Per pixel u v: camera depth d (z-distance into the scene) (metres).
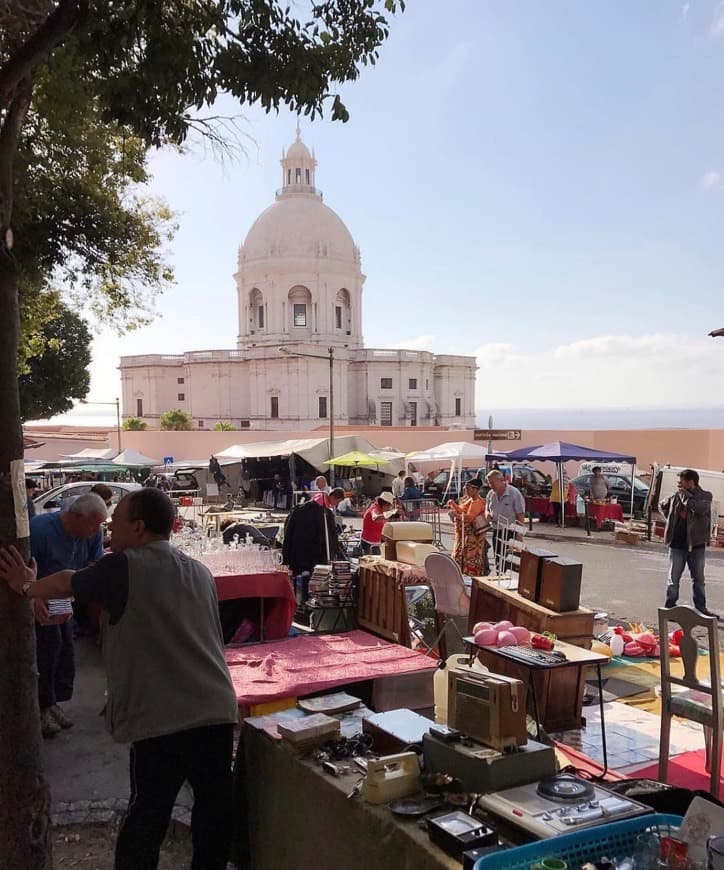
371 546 12.55
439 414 80.12
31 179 7.29
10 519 3.00
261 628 6.57
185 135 4.46
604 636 7.96
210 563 6.89
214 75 4.25
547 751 3.01
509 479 21.06
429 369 78.00
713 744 4.34
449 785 2.91
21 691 3.01
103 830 4.08
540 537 18.20
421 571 6.71
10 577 2.99
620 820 2.62
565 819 2.59
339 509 22.80
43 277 9.38
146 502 3.24
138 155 8.22
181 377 78.50
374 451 26.86
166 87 4.16
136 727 3.01
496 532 11.64
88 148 7.68
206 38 4.25
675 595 9.41
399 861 2.61
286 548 9.17
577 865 2.46
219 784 3.20
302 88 4.28
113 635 3.09
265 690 4.74
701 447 33.38
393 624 6.42
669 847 2.43
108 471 24.30
